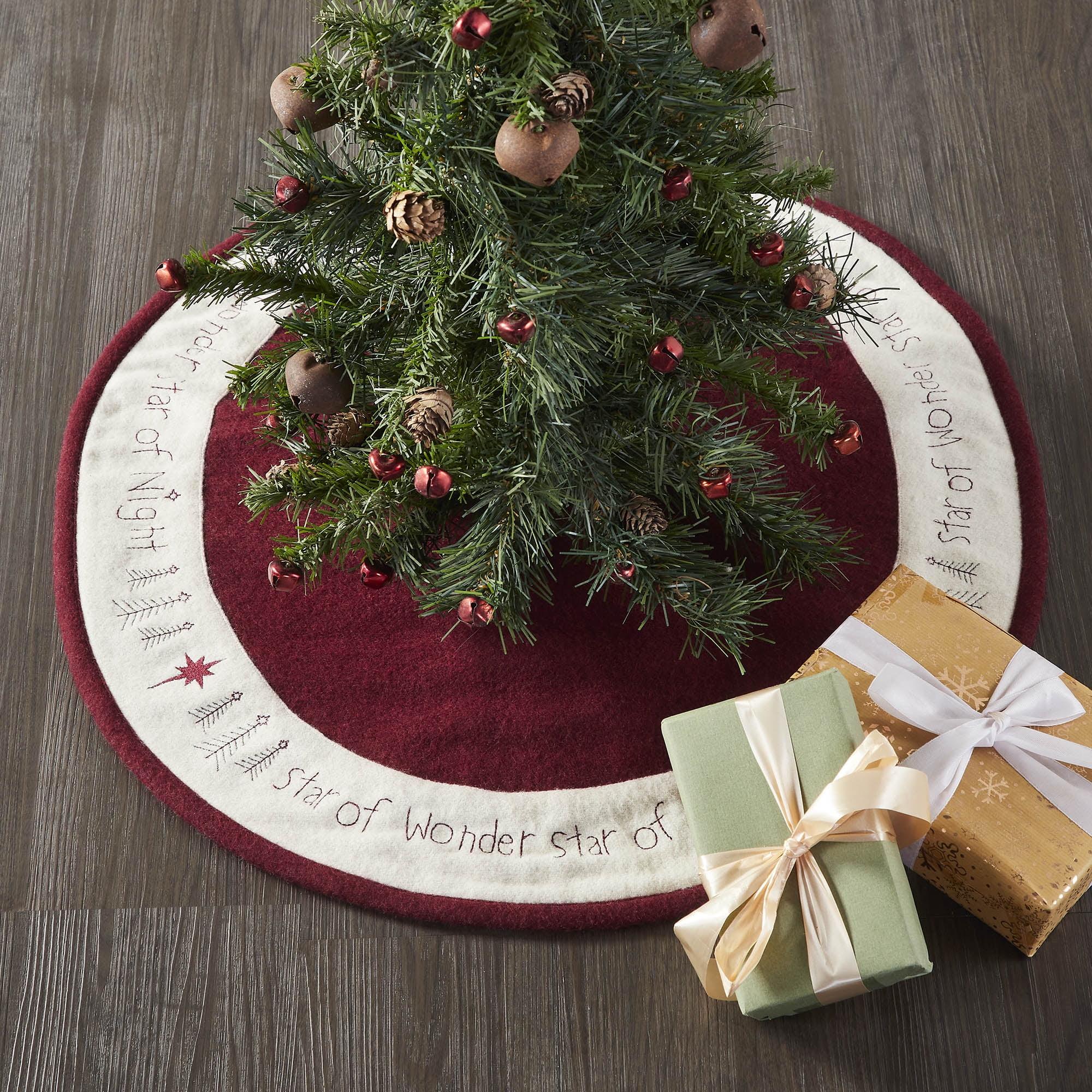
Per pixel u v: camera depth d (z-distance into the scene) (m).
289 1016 1.06
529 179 0.68
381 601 1.21
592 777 1.13
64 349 1.35
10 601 1.23
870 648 1.01
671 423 0.93
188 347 1.33
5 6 1.52
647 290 0.88
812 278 0.91
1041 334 1.35
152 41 1.51
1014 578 1.21
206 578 1.23
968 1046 1.03
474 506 1.00
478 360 0.89
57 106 1.48
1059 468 1.28
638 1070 1.03
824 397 1.30
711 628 1.00
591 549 1.12
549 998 1.06
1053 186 1.42
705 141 0.80
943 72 1.49
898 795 0.88
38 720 1.17
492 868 1.09
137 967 1.07
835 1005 1.05
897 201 1.42
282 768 1.14
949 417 1.29
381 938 1.08
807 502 1.25
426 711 1.16
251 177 1.44
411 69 0.71
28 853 1.12
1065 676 1.02
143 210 1.42
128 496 1.27
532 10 0.65
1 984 1.07
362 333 0.90
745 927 0.90
